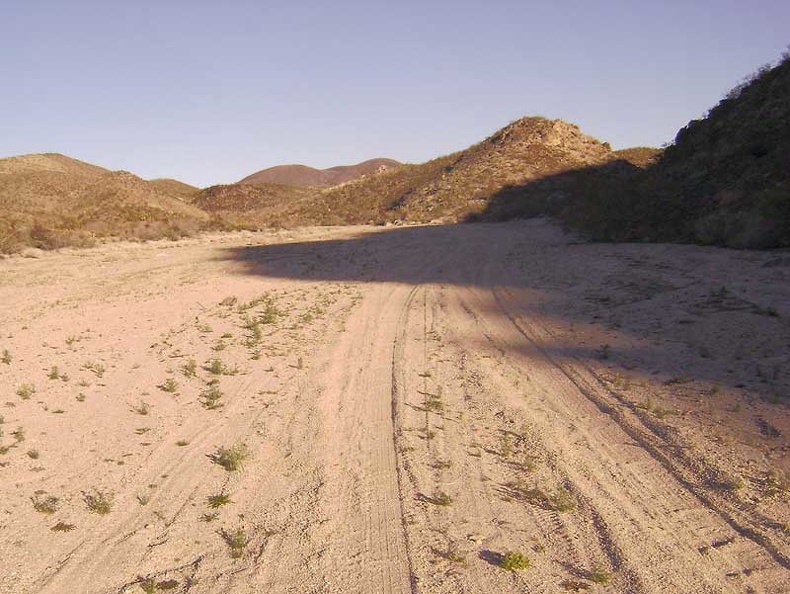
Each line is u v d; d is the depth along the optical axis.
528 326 12.12
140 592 4.34
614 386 8.43
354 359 10.40
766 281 12.10
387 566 4.61
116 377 9.23
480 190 53.03
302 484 5.96
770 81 23.64
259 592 4.33
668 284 13.42
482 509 5.43
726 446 6.43
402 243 28.73
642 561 4.61
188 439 7.02
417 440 6.98
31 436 6.97
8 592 4.33
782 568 4.50
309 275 20.20
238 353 10.73
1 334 11.77
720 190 20.50
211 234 34.38
